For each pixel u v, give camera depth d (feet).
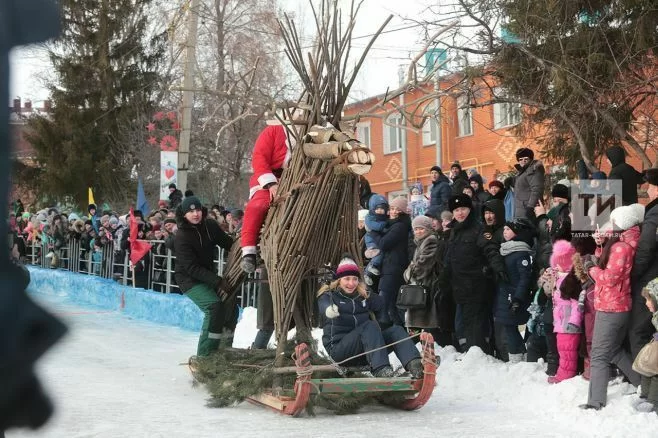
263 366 22.03
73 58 95.91
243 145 76.33
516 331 26.30
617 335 20.35
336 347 21.36
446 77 35.17
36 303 3.41
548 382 23.36
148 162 84.07
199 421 19.70
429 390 20.52
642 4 33.22
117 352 31.81
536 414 20.71
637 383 21.17
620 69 33.83
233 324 25.38
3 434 3.40
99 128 95.50
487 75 36.01
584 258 22.61
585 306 22.71
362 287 21.27
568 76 33.01
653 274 20.49
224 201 78.84
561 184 27.45
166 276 44.73
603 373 20.27
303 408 19.93
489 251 26.13
